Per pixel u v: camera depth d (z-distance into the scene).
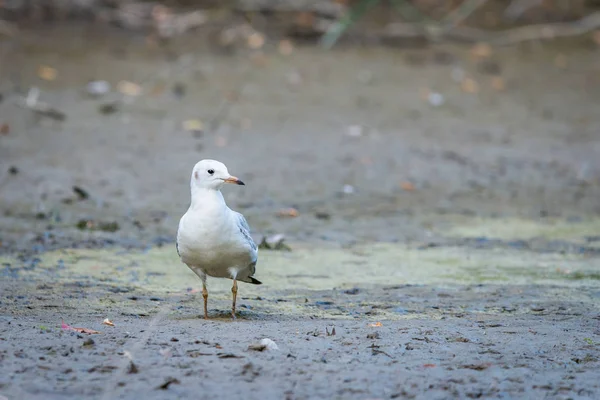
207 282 11.60
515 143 19.88
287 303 10.58
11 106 19.31
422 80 23.00
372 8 26.75
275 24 25.38
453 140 19.78
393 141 19.44
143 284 11.36
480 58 24.67
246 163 17.69
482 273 12.34
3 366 7.33
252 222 14.80
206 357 7.71
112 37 23.83
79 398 6.76
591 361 8.06
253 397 6.86
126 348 7.93
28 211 14.73
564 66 24.56
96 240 13.51
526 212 16.09
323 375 7.36
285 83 22.12
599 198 17.06
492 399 7.01
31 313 9.58
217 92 21.23
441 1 27.16
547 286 11.62
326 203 16.02
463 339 8.62
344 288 11.43
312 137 19.30
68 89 20.61
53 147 17.70
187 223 9.36
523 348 8.40
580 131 20.83
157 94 20.86
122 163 17.20
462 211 16.00
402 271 12.39
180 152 17.97
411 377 7.40
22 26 23.72
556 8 27.30
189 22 24.77
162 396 6.83
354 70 23.25
